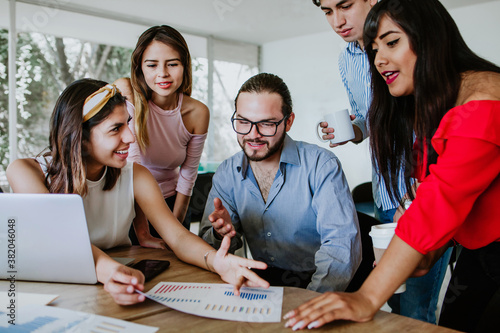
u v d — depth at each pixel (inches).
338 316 30.3
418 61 37.4
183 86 74.7
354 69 75.1
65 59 222.8
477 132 32.0
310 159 54.6
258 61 259.9
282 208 56.8
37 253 38.1
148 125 73.5
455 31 37.5
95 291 37.5
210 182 104.3
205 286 38.4
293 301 34.8
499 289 34.8
